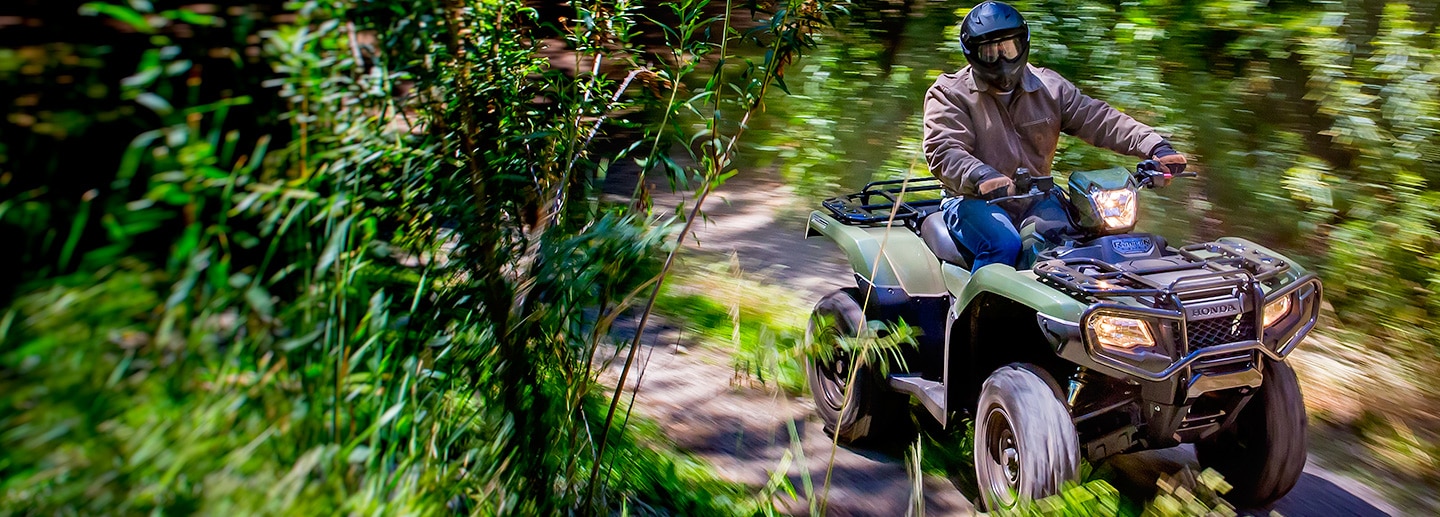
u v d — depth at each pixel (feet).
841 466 14.38
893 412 14.66
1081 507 11.10
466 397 9.36
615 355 11.33
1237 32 18.12
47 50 6.15
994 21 13.23
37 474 5.98
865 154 24.11
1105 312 10.93
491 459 9.03
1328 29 16.81
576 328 11.28
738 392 16.22
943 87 14.02
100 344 5.91
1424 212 16.05
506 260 10.03
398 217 9.14
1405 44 16.21
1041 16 20.36
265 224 6.95
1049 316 11.27
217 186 6.62
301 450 7.01
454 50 9.30
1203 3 18.03
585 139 11.76
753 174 27.89
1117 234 12.53
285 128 7.67
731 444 14.75
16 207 6.10
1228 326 11.46
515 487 9.30
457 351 9.39
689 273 20.71
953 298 13.67
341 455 7.04
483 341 9.46
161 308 6.27
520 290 9.67
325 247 7.65
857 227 15.19
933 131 13.88
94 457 5.95
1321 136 17.62
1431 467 13.87
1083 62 19.95
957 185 13.37
